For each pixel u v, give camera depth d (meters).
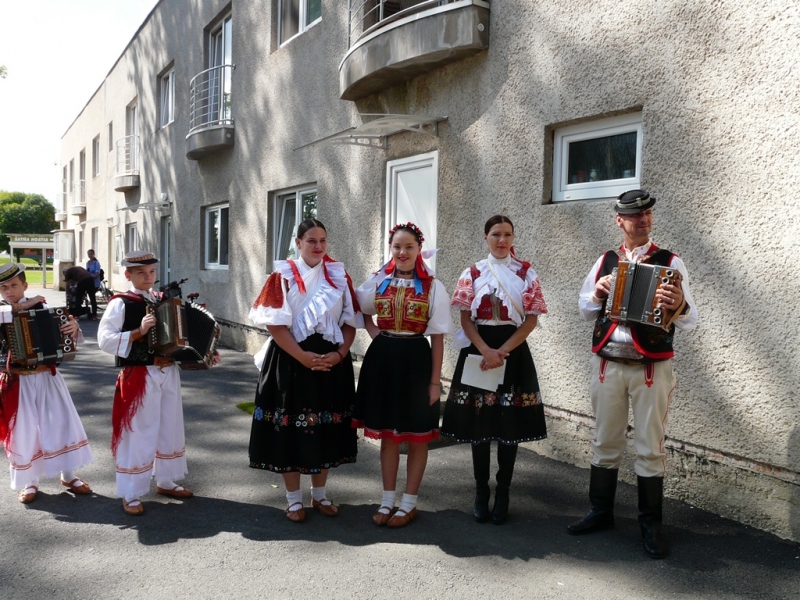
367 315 4.41
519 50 5.72
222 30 12.33
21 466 4.53
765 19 4.00
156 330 4.39
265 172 10.45
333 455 4.18
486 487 4.32
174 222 14.55
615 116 5.07
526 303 4.11
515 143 5.80
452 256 6.53
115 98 20.55
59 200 34.59
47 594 3.31
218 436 6.18
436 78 6.70
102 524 4.20
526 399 4.20
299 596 3.31
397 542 3.95
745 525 4.18
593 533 4.08
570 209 5.28
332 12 8.58
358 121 8.09
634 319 3.68
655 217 4.66
